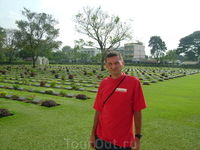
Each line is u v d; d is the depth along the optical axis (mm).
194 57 68000
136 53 91000
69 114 6375
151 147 3969
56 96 9680
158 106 7695
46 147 3939
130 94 2244
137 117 2309
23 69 34094
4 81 15977
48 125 5250
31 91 11156
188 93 11234
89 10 29797
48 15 35906
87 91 11641
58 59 84938
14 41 48875
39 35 36625
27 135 4543
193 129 5035
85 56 81688
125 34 30750
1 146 3973
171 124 5414
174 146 4027
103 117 2365
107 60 2367
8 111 6297
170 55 71812
